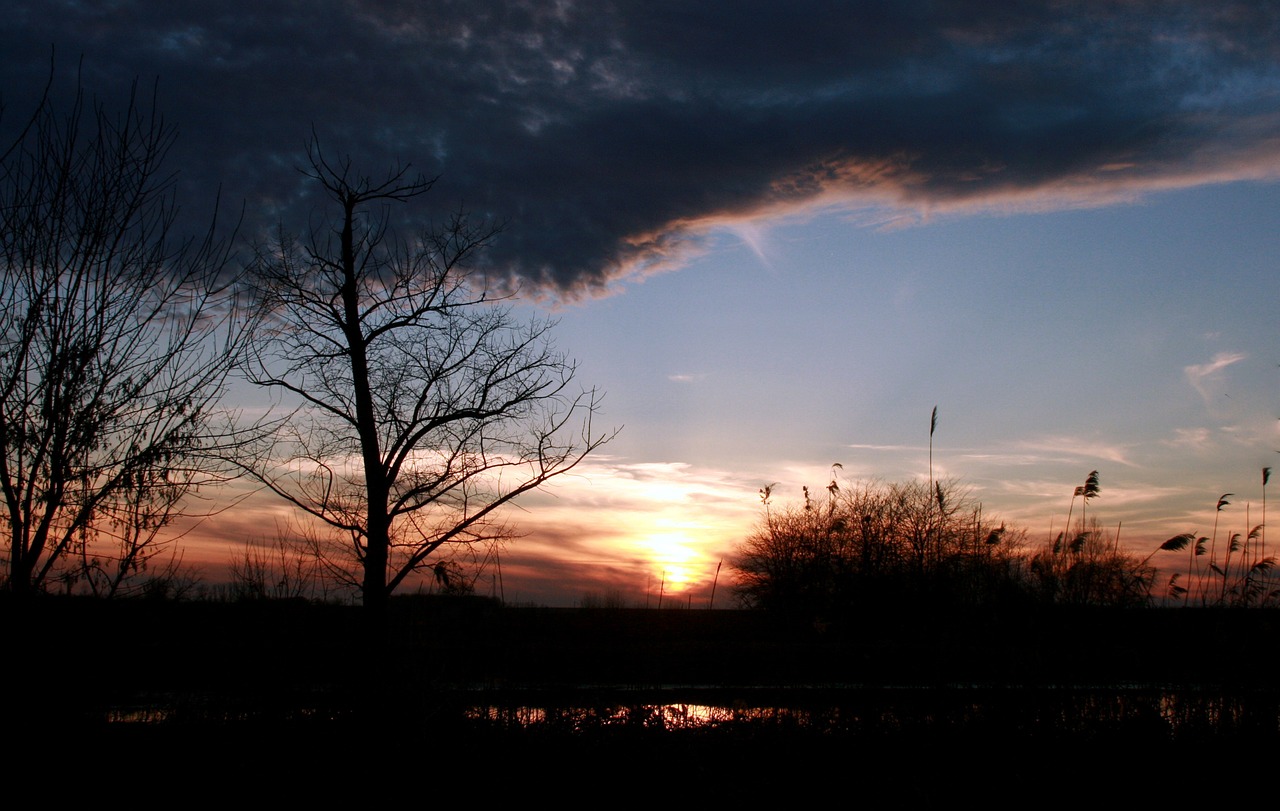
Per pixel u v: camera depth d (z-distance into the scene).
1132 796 8.60
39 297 7.01
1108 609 14.73
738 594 34.12
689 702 13.91
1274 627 12.77
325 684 11.41
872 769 9.37
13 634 7.23
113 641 7.84
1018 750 9.93
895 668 19.08
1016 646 13.78
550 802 8.28
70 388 7.03
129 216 7.51
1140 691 11.69
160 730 9.57
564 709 11.49
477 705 11.38
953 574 17.00
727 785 8.79
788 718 11.68
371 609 15.30
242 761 9.02
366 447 17.64
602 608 28.28
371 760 9.27
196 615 10.73
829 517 30.17
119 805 7.80
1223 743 10.05
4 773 7.38
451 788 8.58
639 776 9.04
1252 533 13.97
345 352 17.95
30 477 7.07
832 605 28.56
